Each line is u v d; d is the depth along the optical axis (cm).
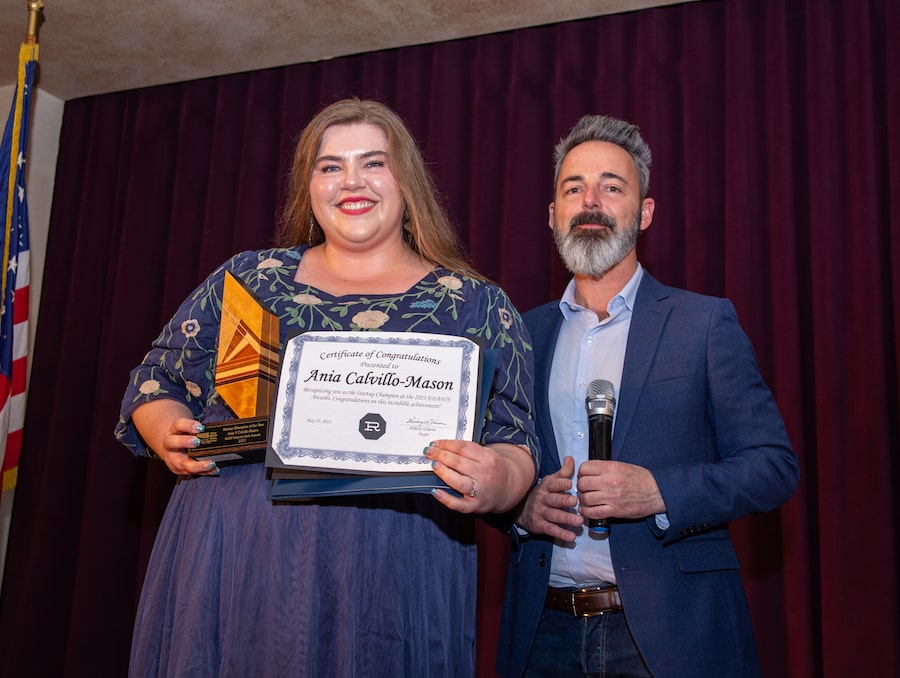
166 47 365
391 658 112
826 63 285
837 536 251
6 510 380
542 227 312
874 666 240
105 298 384
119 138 401
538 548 183
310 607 111
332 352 116
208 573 115
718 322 187
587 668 173
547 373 200
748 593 263
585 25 325
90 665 343
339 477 111
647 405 183
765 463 174
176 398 130
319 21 341
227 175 372
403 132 139
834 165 278
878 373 256
